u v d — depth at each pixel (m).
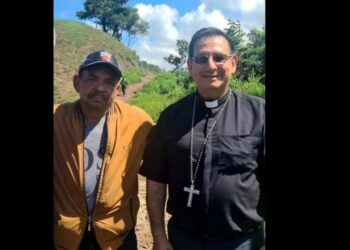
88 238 2.51
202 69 2.38
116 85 2.52
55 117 2.57
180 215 2.46
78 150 2.48
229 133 2.38
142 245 3.52
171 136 2.45
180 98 2.62
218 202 2.37
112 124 2.51
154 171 2.51
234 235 2.40
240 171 2.36
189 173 2.40
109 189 2.48
